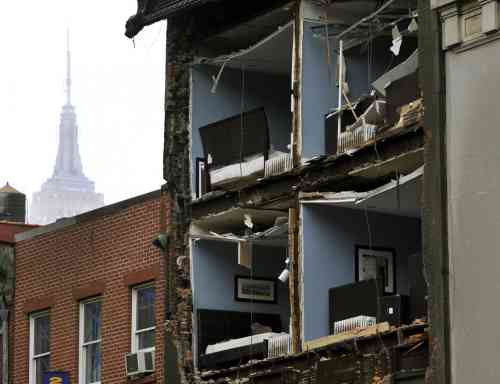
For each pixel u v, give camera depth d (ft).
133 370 127.13
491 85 90.99
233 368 111.34
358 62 109.81
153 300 128.36
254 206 112.47
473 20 92.58
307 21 109.70
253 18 114.42
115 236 133.49
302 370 104.88
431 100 94.07
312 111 108.99
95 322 135.64
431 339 91.66
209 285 118.73
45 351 141.38
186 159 119.55
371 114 102.83
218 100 120.78
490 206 89.81
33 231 144.36
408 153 98.58
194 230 118.32
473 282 89.97
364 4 108.47
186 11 115.03
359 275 108.37
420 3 95.86
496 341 88.02
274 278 121.70
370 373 98.58
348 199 105.50
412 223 111.75
